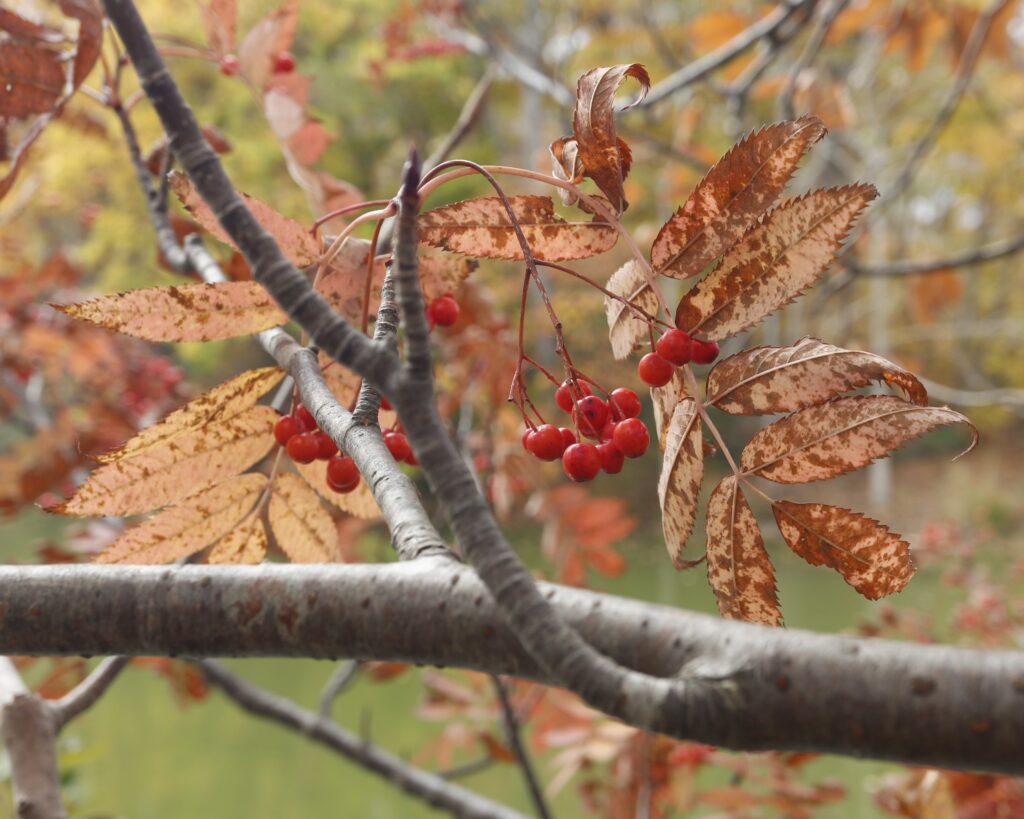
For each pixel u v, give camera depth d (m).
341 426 0.65
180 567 0.62
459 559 0.60
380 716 3.76
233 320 0.68
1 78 0.78
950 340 11.07
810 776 2.57
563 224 0.68
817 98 2.59
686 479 0.66
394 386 0.57
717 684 0.56
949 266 2.08
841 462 0.64
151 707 3.95
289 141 0.86
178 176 0.67
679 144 3.10
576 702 1.31
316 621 0.60
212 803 3.10
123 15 0.60
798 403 0.65
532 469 1.52
